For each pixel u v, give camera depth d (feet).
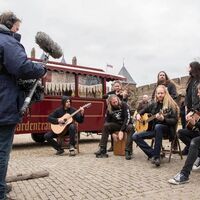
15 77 13.74
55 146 33.24
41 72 14.10
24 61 13.29
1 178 13.83
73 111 33.86
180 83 83.41
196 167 23.61
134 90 101.35
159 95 26.45
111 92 36.70
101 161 28.14
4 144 13.74
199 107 23.11
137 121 27.86
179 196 17.11
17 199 16.93
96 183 20.03
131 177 21.61
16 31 14.71
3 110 13.43
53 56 15.79
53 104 43.29
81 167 25.31
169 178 21.22
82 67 47.50
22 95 14.10
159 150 25.16
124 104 30.86
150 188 18.75
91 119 47.24
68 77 45.44
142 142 27.12
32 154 34.53
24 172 23.72
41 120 42.06
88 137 56.59
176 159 28.32
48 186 19.38
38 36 15.30
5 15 14.46
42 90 15.37
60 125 32.78
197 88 23.17
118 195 17.44
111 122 31.07
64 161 28.48
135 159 28.99
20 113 13.96
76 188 18.90
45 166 26.05
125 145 30.22
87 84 47.47
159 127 25.26
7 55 13.25
